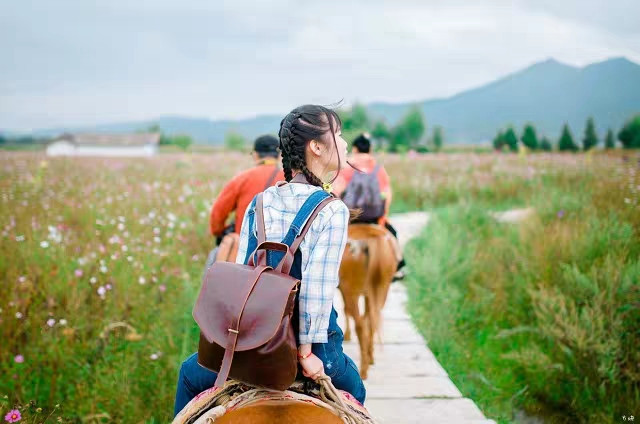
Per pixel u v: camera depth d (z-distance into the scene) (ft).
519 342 20.97
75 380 15.51
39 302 18.62
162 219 29.01
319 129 7.09
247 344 6.07
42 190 38.47
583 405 16.93
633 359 17.53
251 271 6.47
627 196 30.83
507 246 26.32
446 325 20.77
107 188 40.45
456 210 35.63
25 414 12.51
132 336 16.99
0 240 22.75
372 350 17.72
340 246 6.65
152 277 20.83
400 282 27.09
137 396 14.94
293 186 7.05
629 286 18.72
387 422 14.15
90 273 20.45
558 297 19.72
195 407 6.63
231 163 76.02
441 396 15.72
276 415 6.34
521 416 16.97
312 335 6.44
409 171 65.77
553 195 31.01
